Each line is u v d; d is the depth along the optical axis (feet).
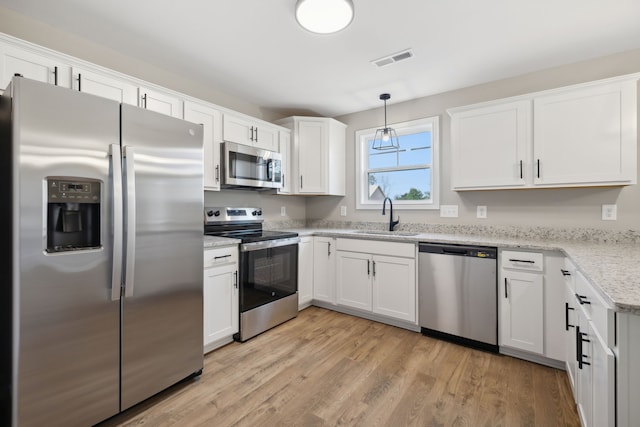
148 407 5.42
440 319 8.16
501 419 5.09
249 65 8.30
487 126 8.23
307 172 11.43
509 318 7.17
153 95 7.28
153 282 5.47
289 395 5.79
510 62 8.06
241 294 8.07
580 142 7.04
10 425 4.08
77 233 4.78
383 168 11.70
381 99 10.77
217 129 8.79
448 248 8.01
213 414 5.25
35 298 4.11
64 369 4.41
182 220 5.96
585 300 4.36
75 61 5.97
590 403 4.02
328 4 5.41
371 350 7.61
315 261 10.72
